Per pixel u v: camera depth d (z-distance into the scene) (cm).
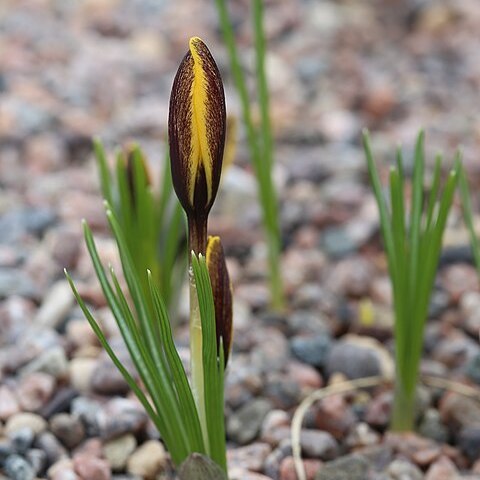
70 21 76
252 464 36
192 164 29
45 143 57
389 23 79
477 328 43
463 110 65
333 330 43
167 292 40
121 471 37
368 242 49
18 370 40
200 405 32
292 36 75
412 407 37
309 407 39
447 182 34
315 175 55
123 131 60
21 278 44
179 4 80
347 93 66
